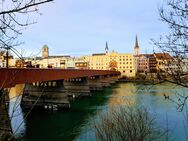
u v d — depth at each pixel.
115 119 19.36
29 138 30.72
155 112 38.94
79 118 43.25
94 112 47.91
